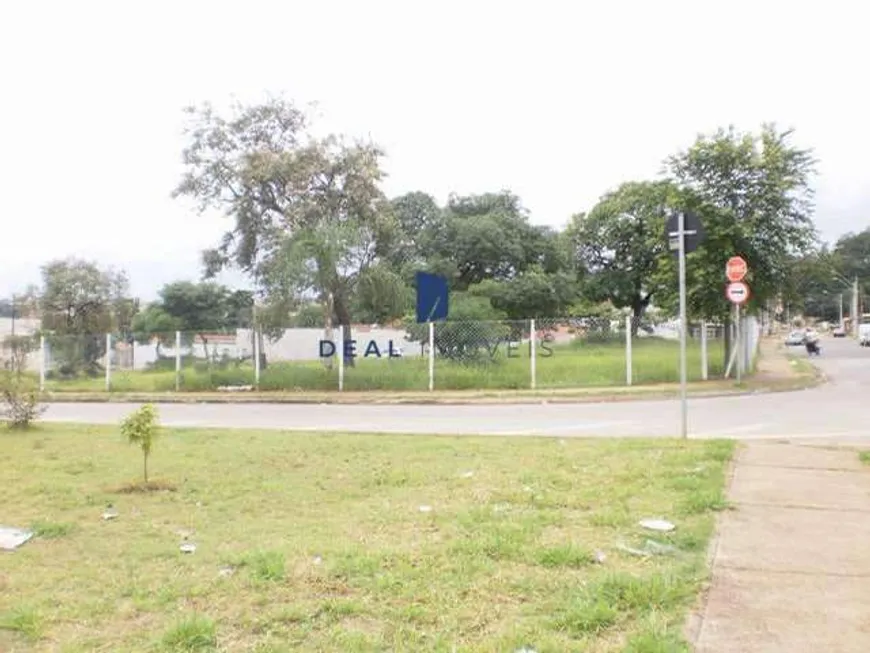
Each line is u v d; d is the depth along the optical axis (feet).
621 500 22.20
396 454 32.07
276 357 106.22
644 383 73.92
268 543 18.84
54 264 128.67
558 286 204.54
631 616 13.29
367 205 94.84
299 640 12.85
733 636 12.36
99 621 14.12
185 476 28.32
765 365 114.32
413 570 16.10
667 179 78.95
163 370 86.38
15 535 20.17
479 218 212.23
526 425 45.24
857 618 13.09
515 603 14.19
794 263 77.97
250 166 91.20
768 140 77.41
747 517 19.95
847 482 24.31
